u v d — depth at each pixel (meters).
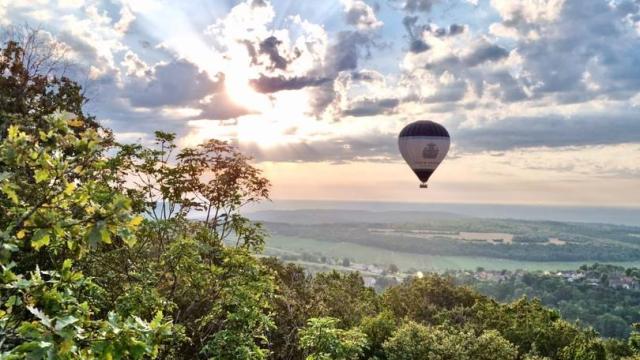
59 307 4.31
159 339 4.30
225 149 14.75
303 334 13.83
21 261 9.18
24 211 4.69
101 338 4.03
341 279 46.75
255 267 13.58
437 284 59.56
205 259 14.00
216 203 14.92
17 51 15.80
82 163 4.49
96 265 12.34
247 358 11.24
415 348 27.69
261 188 15.35
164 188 13.78
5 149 4.24
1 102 14.18
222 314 13.55
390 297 53.12
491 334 29.02
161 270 13.54
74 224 4.21
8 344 4.12
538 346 39.31
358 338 14.05
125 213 4.17
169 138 13.87
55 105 15.15
